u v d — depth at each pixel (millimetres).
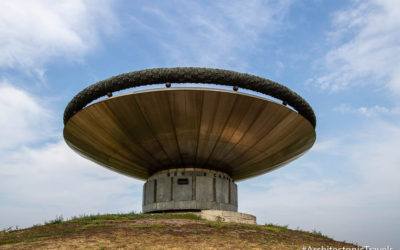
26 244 10227
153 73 14078
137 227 12609
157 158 18781
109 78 14711
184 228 12797
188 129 15695
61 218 14945
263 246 10797
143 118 14953
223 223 14508
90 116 15453
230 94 13602
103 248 9477
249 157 19016
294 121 15602
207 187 18938
